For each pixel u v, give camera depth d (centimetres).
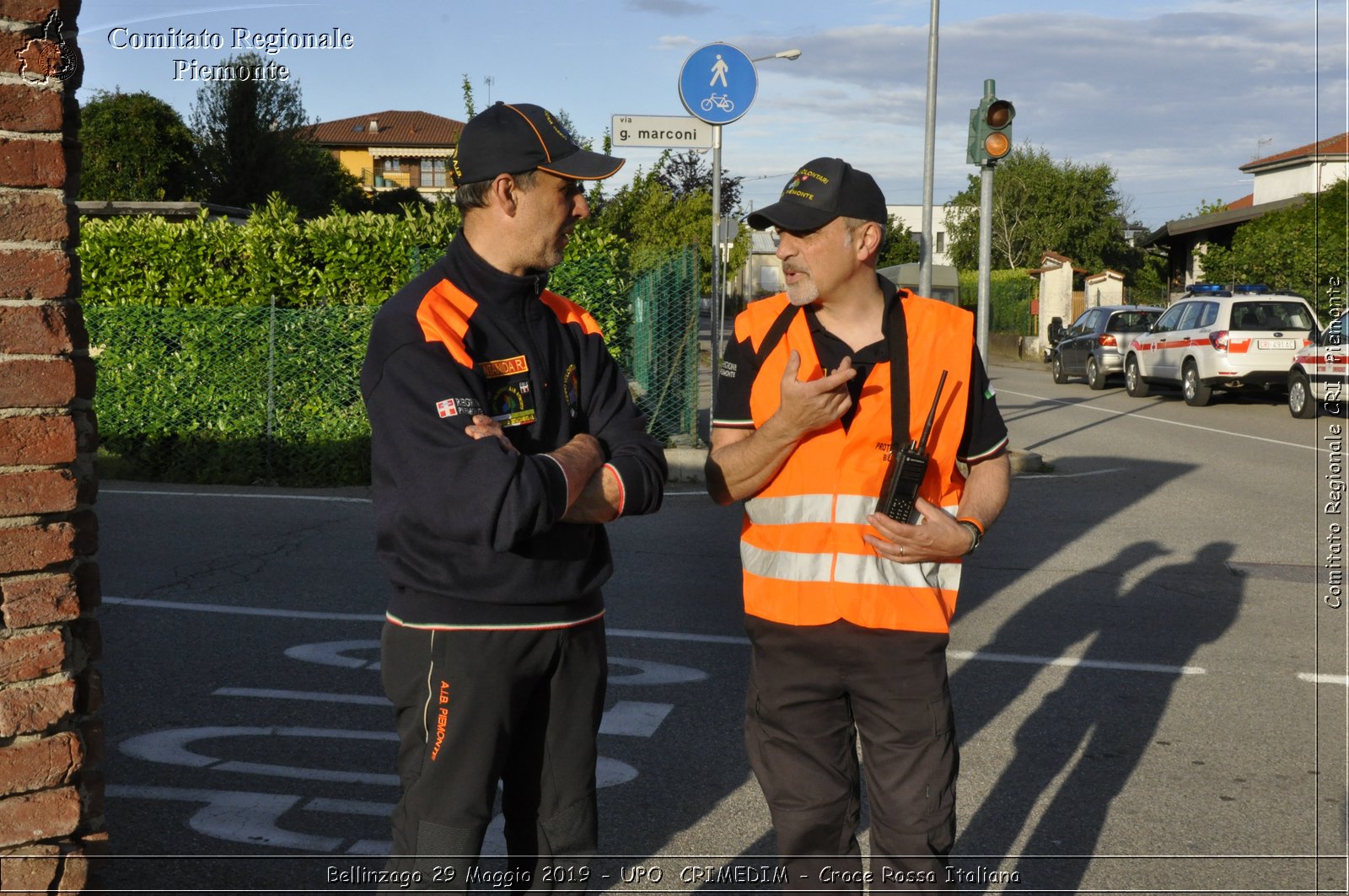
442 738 226
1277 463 1295
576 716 240
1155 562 798
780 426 248
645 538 865
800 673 260
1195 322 2023
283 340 1116
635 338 1239
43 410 242
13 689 244
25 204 237
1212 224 3462
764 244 3512
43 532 243
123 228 1166
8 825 247
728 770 430
